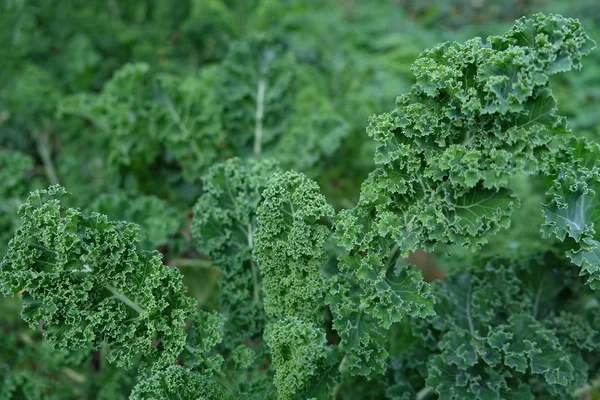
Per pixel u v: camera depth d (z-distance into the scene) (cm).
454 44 98
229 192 118
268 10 201
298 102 158
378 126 98
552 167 98
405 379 118
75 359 129
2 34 181
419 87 98
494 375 109
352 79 191
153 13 211
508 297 115
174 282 102
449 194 96
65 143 170
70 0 194
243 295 115
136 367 131
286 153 145
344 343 102
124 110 147
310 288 104
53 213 98
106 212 136
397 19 255
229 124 148
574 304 118
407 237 98
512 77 94
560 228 98
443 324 114
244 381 108
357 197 161
